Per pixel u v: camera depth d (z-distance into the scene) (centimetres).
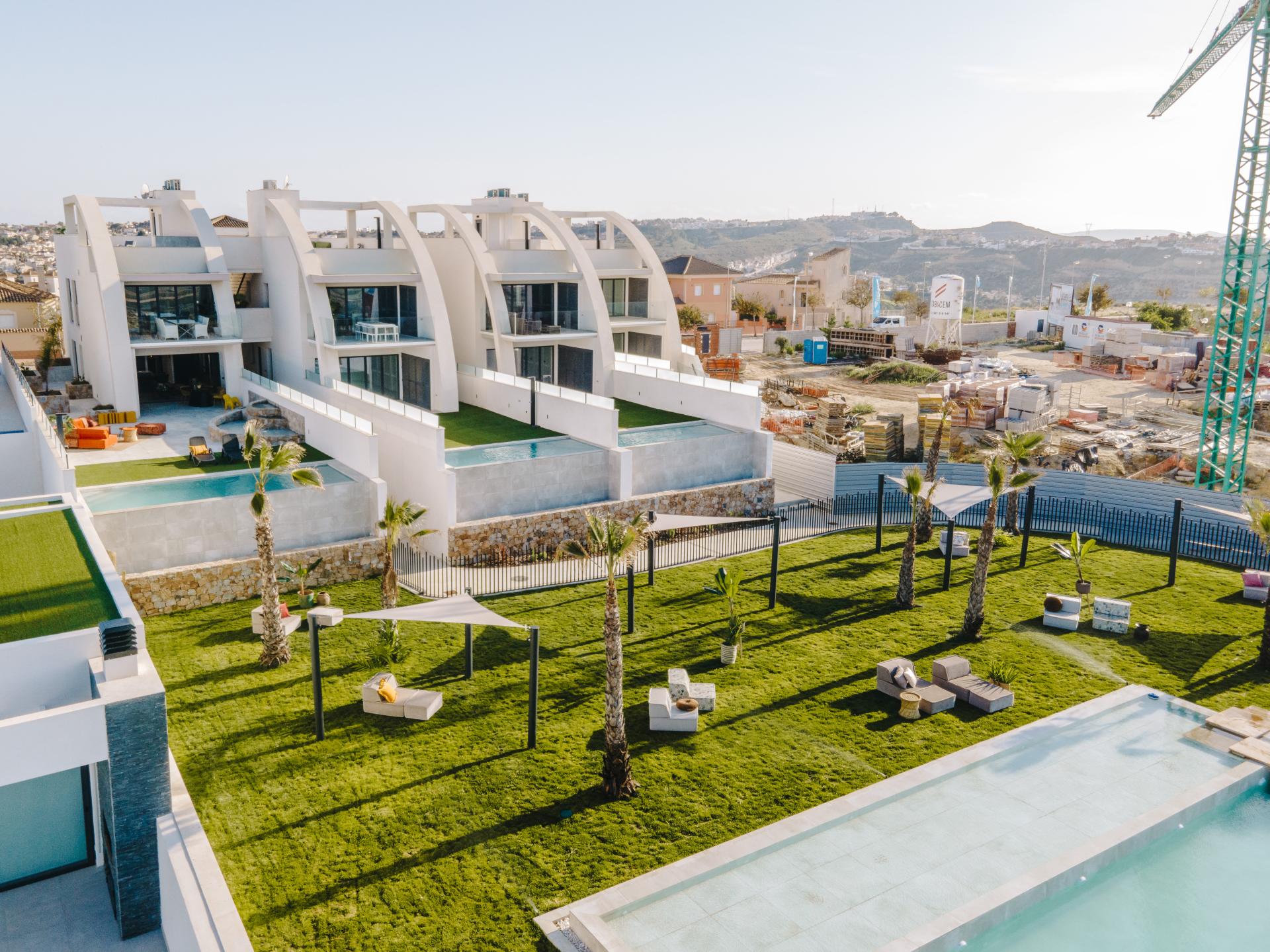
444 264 4169
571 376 4178
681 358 4416
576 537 2856
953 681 1933
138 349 3462
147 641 2108
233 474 2641
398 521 2186
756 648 2159
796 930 1256
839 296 12556
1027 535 2755
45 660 1399
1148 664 2098
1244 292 4419
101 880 1462
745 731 1781
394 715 1798
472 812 1502
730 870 1379
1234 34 4969
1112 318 8694
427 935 1233
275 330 3872
